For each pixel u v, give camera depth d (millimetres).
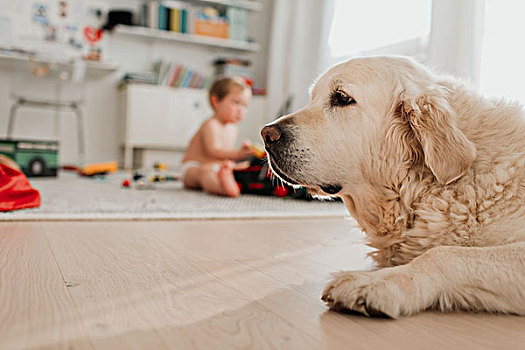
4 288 773
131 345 554
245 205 2146
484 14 2174
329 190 977
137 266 967
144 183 2764
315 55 4191
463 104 917
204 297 770
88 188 2588
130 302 728
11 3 4379
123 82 4582
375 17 3354
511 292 693
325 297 721
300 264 1047
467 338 617
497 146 850
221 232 1450
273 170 998
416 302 696
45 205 1782
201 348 552
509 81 2021
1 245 1118
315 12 4199
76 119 4723
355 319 678
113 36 4762
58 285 805
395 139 906
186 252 1129
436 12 2408
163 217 1656
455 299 714
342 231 1545
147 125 4426
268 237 1396
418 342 598
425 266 727
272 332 615
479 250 735
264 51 5367
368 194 955
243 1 5012
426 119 854
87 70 4688
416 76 944
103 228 1430
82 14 4621
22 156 3236
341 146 941
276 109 4684
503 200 792
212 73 5184
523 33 1948
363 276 712
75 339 567
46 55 4266
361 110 932
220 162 2744
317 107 986
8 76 4434
